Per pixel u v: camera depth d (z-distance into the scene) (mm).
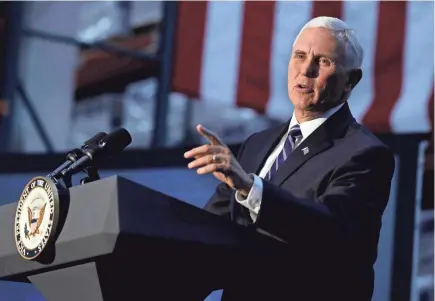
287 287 6918
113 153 7320
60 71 17562
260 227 6441
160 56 15945
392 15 14125
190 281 6672
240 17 15312
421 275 12945
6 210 6926
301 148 7309
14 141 16953
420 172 12414
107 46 17141
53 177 7117
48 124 17281
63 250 6266
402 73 13883
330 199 6758
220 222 6398
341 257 6809
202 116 16609
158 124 15914
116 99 17625
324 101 7441
